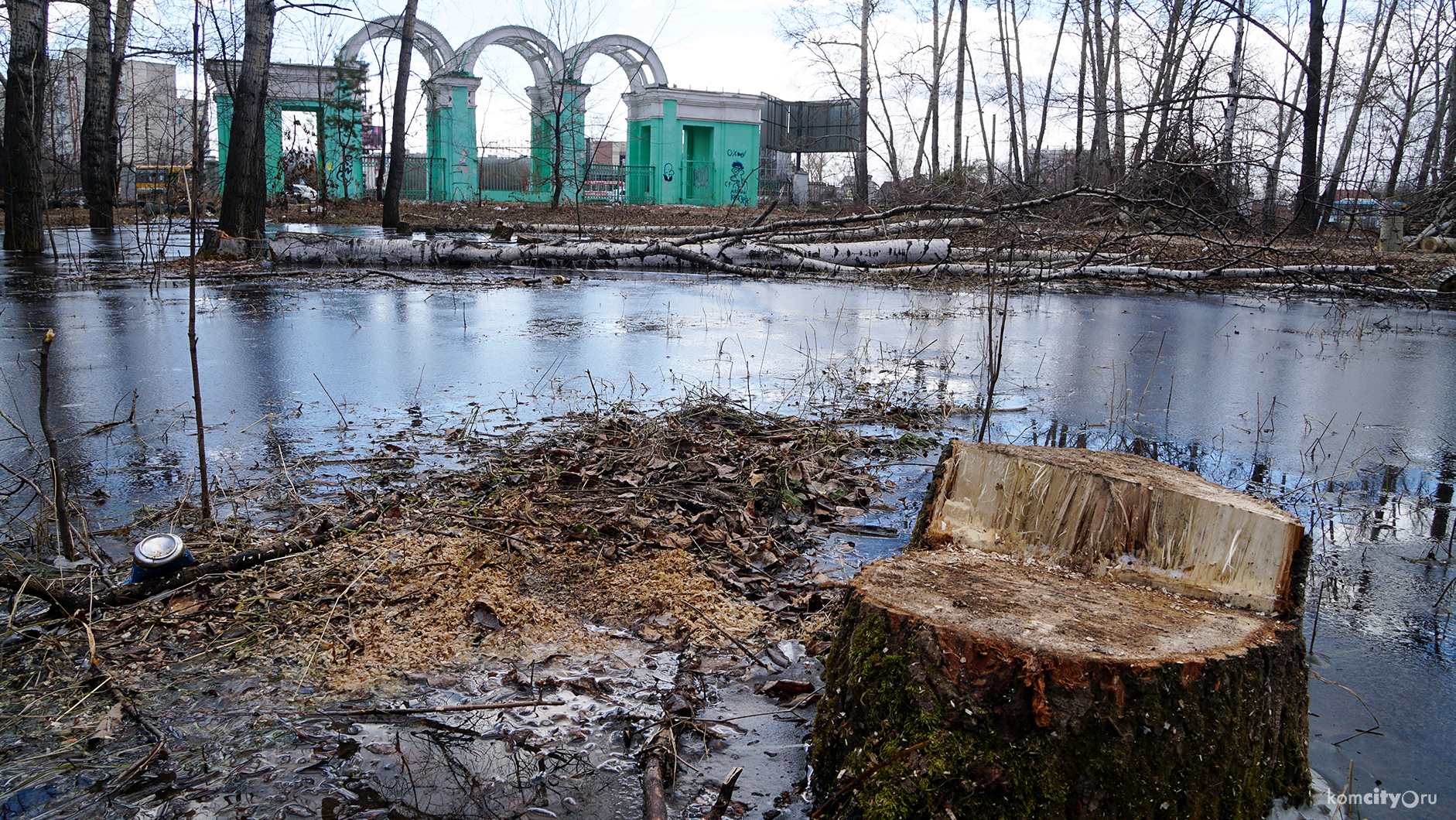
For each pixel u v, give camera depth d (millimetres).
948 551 2350
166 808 1794
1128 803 1743
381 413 5145
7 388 5613
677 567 2998
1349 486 4305
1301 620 2012
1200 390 6574
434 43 37625
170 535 2816
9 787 1849
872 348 8008
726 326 9156
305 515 3377
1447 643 2725
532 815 1810
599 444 4418
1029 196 19266
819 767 1996
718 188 42188
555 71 37781
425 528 3186
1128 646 1806
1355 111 31484
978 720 1779
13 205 15273
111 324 8297
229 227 15070
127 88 28953
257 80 14906
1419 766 2104
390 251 15219
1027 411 5715
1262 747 1891
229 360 6703
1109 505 2195
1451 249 21516
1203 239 15547
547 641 2521
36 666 2326
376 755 1993
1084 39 31094
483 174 41469
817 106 46812
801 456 4309
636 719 2166
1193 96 17297
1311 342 9234
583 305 10852
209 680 2271
